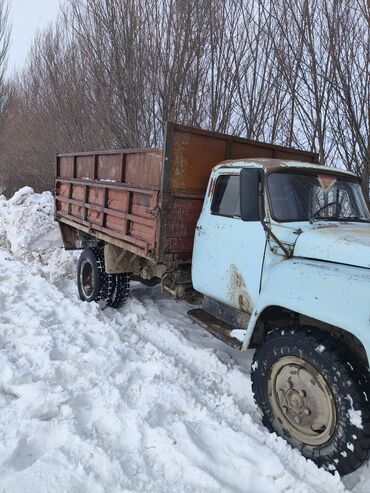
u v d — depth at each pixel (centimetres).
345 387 276
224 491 271
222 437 321
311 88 712
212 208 421
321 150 715
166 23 1046
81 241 656
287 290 316
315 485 282
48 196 995
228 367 439
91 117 1305
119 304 603
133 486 268
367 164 653
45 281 690
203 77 1006
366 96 657
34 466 273
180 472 283
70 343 457
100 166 575
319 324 321
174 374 407
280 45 754
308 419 304
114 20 1104
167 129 420
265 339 334
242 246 378
